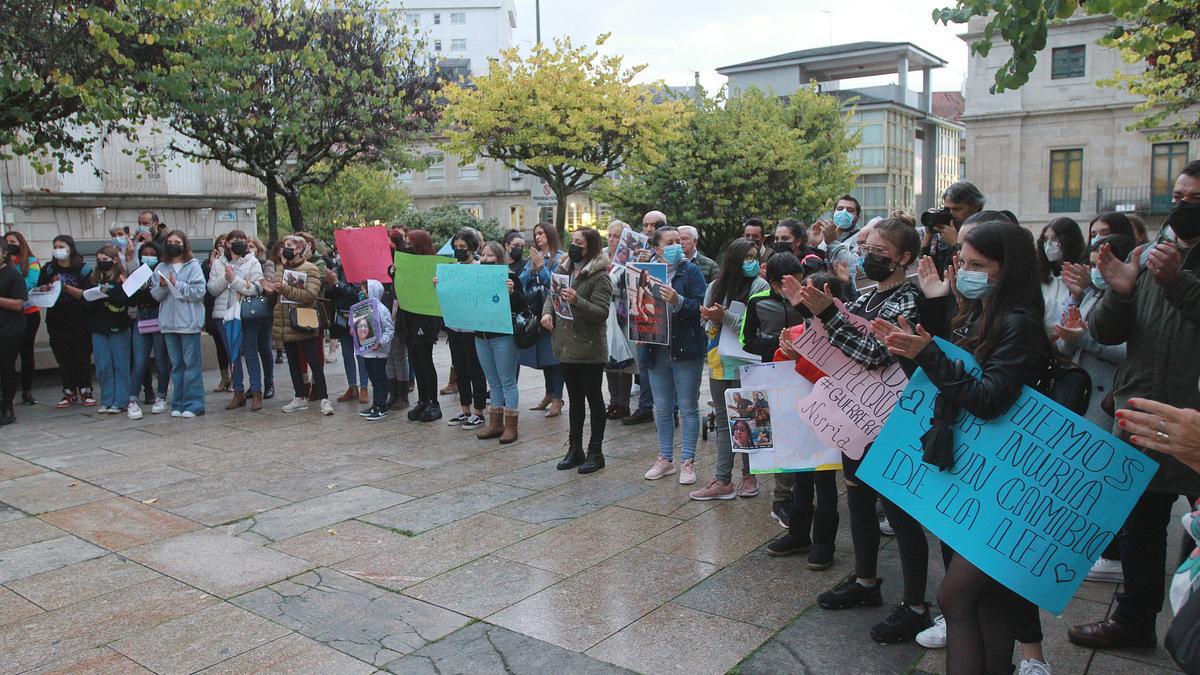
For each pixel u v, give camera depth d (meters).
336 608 4.21
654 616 4.05
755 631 3.88
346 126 14.72
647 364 6.29
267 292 8.95
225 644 3.86
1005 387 2.84
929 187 63.06
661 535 5.16
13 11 8.81
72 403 9.63
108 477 6.66
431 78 17.23
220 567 4.79
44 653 3.80
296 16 13.91
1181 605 1.98
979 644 2.90
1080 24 34.31
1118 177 34.31
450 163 47.31
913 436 3.12
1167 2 5.63
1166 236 3.53
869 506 4.02
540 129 20.66
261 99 13.50
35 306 8.98
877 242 3.58
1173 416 2.04
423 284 8.06
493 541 5.11
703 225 28.62
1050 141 35.56
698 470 6.65
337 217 36.44
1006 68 4.09
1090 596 4.22
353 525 5.45
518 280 7.52
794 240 5.55
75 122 10.39
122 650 3.82
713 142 28.14
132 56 10.34
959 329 3.13
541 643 3.80
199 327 8.83
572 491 6.10
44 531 5.44
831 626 3.92
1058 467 2.87
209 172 18.12
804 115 32.31
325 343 14.04
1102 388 4.17
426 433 8.04
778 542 4.78
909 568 3.73
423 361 8.46
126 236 9.82
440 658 3.68
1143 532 3.55
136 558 4.95
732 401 4.59
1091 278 4.16
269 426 8.41
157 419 8.80
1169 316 3.34
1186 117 31.56
